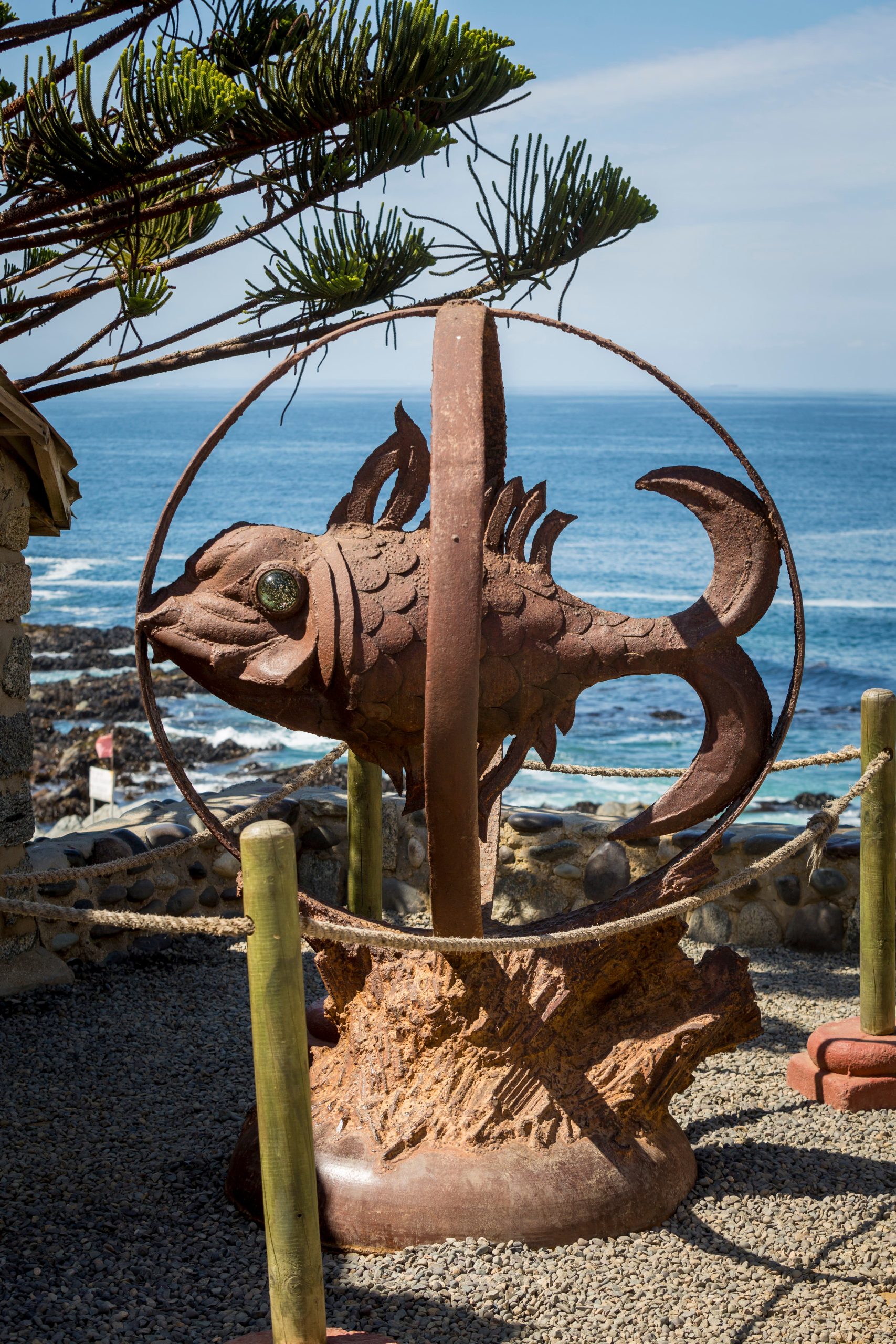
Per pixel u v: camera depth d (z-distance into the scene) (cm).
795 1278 328
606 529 5281
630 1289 317
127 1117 443
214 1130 429
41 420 538
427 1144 343
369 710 342
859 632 2980
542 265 668
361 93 589
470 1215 330
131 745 1709
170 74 525
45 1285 318
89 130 538
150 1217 361
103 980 600
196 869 661
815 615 3198
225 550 349
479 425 316
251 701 352
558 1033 365
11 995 571
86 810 1437
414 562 347
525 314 340
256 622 344
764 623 3091
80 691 2059
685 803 366
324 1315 266
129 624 3073
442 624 309
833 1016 554
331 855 701
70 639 2566
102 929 619
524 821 678
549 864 677
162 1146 416
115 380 669
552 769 489
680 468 364
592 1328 300
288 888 257
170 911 652
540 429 14525
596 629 356
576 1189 337
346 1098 361
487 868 444
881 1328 305
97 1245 343
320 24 586
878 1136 425
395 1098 353
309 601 343
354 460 9925
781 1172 393
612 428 14838
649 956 379
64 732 1838
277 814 684
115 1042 521
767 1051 512
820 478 7862
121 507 6538
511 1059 353
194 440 13275
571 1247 332
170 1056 505
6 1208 368
